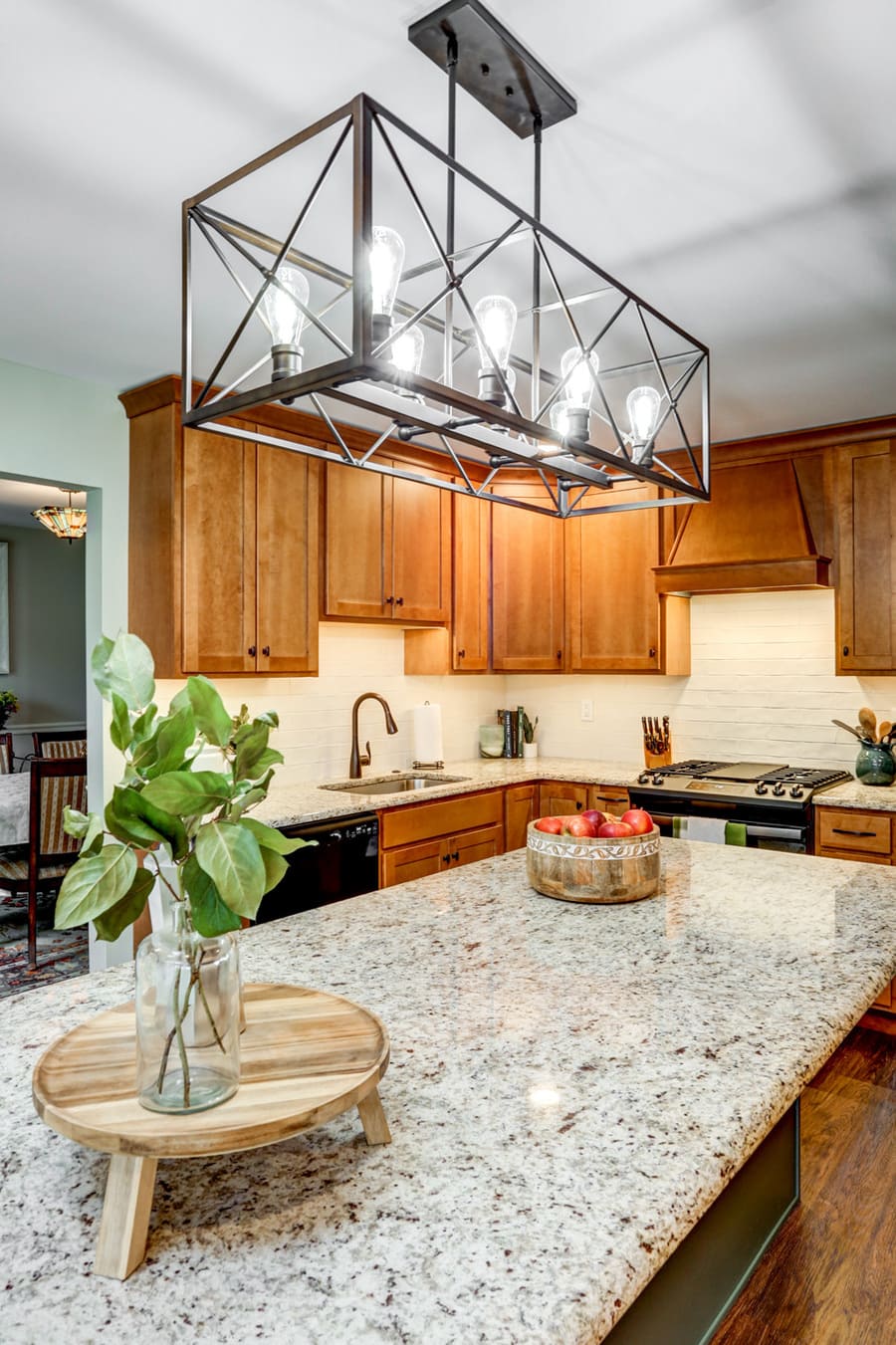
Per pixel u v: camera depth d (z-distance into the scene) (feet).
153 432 11.00
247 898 2.82
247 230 5.03
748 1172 5.52
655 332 9.14
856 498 12.62
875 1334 6.03
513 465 6.82
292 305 5.02
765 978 4.96
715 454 13.73
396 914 6.33
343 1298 2.48
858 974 5.01
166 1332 2.36
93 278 8.10
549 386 10.30
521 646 15.20
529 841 6.92
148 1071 2.93
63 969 13.24
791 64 5.14
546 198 6.64
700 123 5.74
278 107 5.67
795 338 9.35
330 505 12.56
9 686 24.08
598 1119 3.43
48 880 13.42
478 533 14.99
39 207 6.88
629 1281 2.56
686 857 8.17
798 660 13.94
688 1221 2.86
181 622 10.64
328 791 12.46
